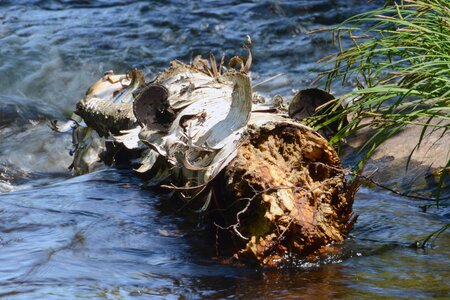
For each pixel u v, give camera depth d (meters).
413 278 6.87
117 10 23.61
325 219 7.59
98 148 11.38
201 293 6.61
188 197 7.86
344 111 8.91
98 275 6.98
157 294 6.59
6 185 12.09
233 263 7.32
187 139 7.75
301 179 7.50
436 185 9.31
